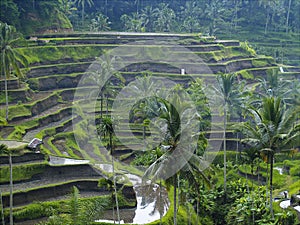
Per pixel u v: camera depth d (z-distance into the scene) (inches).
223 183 1882.4
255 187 1905.8
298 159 2289.6
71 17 4205.2
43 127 2390.5
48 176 1840.6
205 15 4623.5
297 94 2628.0
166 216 1555.1
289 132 1450.5
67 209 1462.8
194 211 1697.8
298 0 4877.0
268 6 4785.9
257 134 1496.1
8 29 2394.2
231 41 3587.6
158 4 4736.7
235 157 2190.0
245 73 3159.5
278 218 1534.2
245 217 1616.6
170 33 3634.4
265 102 1459.2
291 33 4645.7
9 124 2314.2
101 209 1481.3
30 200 1695.4
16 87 2623.0
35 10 3499.0
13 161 1867.6
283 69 3531.0
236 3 4894.2
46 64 2972.4
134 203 1672.0
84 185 1775.3
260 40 4463.6
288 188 1908.2
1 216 1567.4
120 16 4667.8
